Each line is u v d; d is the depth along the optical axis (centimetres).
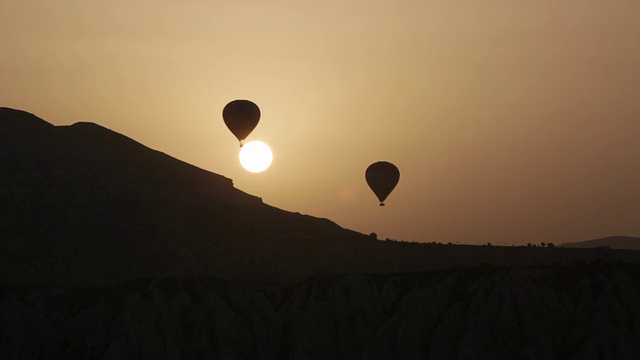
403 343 6406
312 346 6481
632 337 6144
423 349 6391
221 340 6556
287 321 6731
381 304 6744
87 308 6781
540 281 6706
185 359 6462
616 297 6450
